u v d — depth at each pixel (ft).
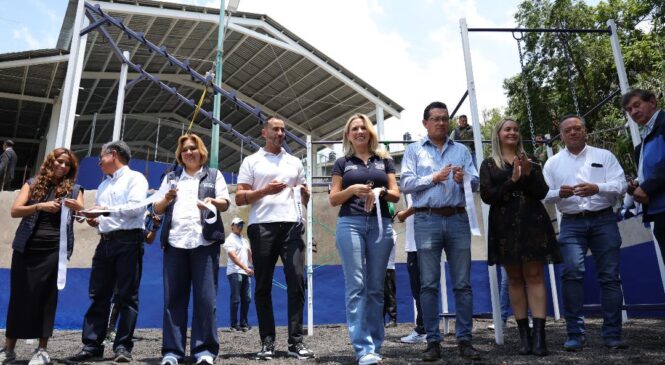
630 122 14.60
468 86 13.34
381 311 10.30
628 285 22.34
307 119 72.69
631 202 13.03
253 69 62.28
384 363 10.03
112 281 12.04
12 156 35.73
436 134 11.28
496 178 11.10
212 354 10.36
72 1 46.57
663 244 10.30
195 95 70.38
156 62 59.62
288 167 12.26
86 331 11.64
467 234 10.80
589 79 37.70
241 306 22.25
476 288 25.49
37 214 11.41
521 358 10.19
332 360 11.10
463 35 13.78
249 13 51.67
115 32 50.39
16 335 10.96
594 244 11.93
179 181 11.31
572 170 12.51
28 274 11.16
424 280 10.68
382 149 11.14
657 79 35.17
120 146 12.57
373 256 10.15
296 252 11.82
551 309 23.17
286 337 17.42
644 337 13.30
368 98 60.08
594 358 9.86
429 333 10.47
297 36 54.75
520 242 10.61
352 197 10.28
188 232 10.66
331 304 24.77
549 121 33.19
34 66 51.70
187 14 48.93
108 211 11.36
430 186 10.76
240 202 11.56
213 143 33.53
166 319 10.39
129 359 11.35
